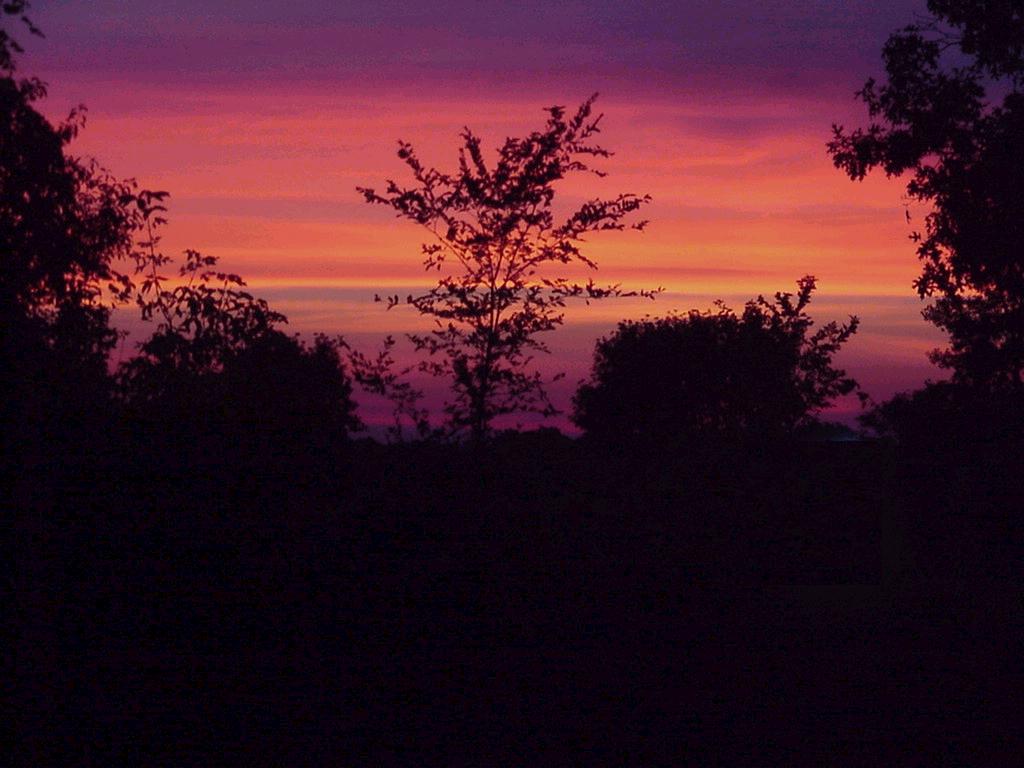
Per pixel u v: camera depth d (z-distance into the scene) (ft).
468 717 39.50
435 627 44.34
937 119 89.04
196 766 34.24
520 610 45.65
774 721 40.81
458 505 46.03
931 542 87.71
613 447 55.21
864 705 43.24
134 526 41.24
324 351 51.88
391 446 47.93
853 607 65.92
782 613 57.93
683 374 115.55
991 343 89.97
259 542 42.45
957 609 67.62
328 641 42.78
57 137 54.65
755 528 56.70
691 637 48.03
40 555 37.17
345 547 44.14
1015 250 84.99
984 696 45.42
